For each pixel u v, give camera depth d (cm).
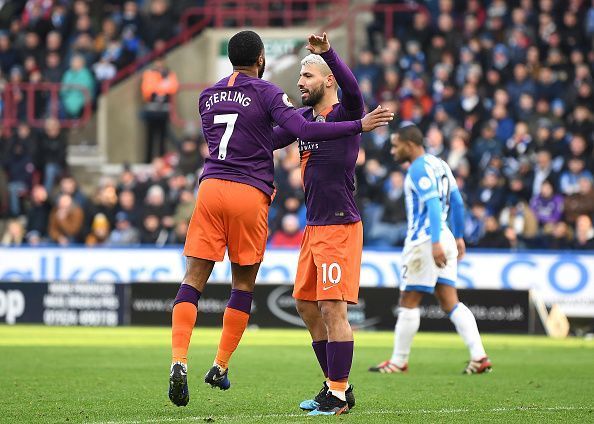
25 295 6244
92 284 6169
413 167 3584
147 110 8306
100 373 3531
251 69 2548
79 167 8462
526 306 5731
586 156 6712
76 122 8525
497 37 7725
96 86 8600
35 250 6406
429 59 7744
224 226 2480
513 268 5844
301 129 2409
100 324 6150
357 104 2506
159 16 8675
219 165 2486
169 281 6128
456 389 3112
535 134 7056
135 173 7669
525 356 4356
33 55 8750
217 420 2350
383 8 8262
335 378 2497
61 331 5678
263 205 2497
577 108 6881
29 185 7881
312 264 2600
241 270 2538
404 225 6506
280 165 6775
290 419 2369
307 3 8781
